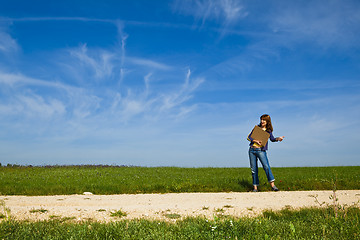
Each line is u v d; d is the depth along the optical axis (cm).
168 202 855
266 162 1102
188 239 486
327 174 1552
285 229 533
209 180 1344
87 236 502
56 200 885
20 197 943
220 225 539
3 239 475
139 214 692
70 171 1948
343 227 533
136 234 507
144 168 2291
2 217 647
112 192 1109
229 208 759
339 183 1234
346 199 870
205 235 489
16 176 1564
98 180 1407
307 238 484
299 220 620
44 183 1270
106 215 680
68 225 566
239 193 1034
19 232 513
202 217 638
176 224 569
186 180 1382
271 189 1152
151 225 561
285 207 765
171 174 1725
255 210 737
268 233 510
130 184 1249
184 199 905
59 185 1180
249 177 1441
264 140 1088
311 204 804
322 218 608
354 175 1480
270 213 680
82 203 842
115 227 536
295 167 2283
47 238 486
